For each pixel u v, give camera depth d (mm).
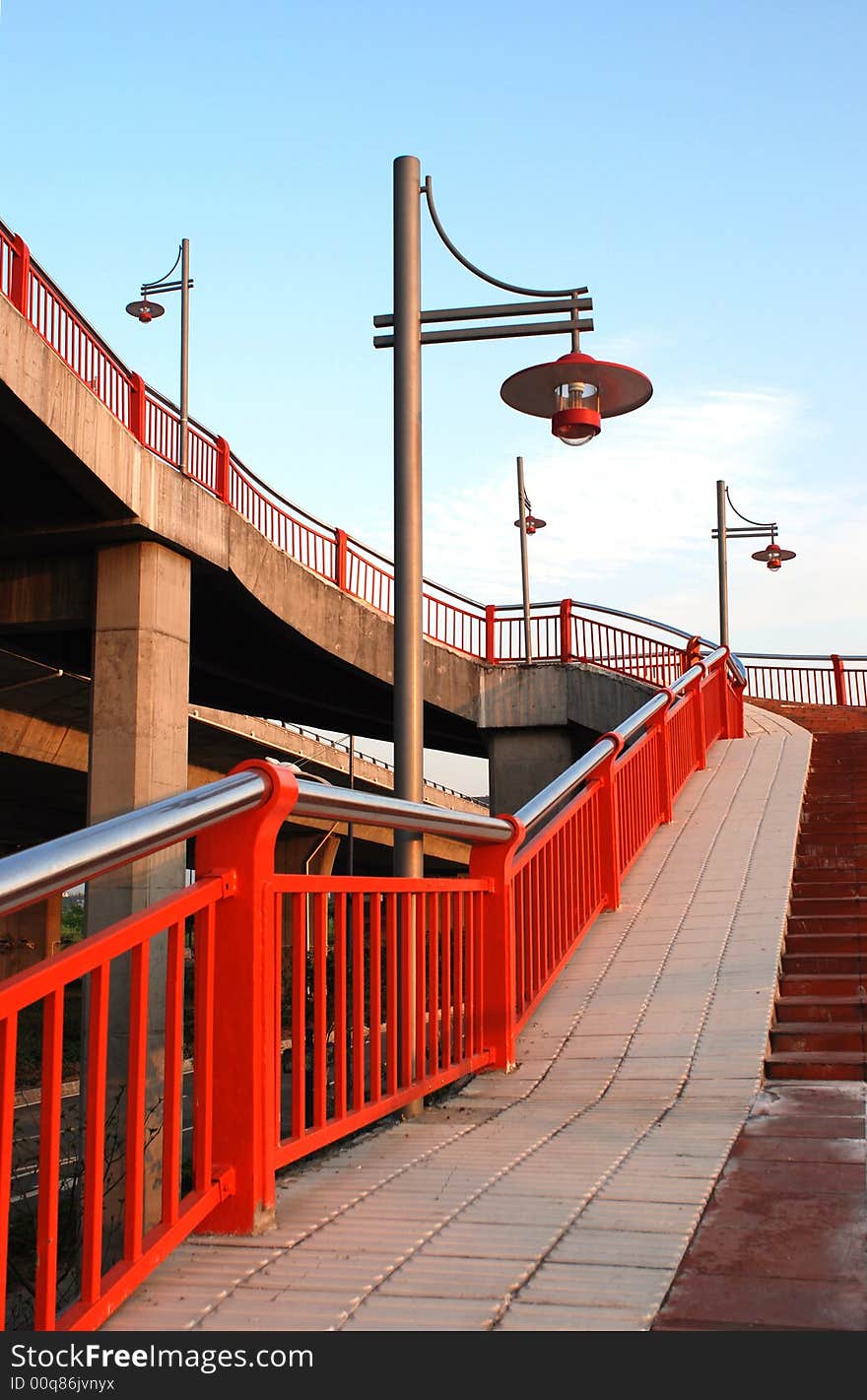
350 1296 2617
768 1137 4070
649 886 7926
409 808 4074
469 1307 2541
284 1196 3463
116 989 13211
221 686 25469
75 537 15680
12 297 12406
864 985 6145
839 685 23797
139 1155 2562
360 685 25203
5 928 40531
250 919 3062
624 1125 4395
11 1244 4312
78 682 22297
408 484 6074
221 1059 3070
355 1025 3914
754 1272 2729
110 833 2289
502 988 5387
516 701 23406
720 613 18953
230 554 17438
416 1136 4316
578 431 7223
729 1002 5844
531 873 6145
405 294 6312
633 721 8258
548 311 6836
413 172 6453
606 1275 2736
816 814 9609
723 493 19109
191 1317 2494
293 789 3076
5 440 14281
